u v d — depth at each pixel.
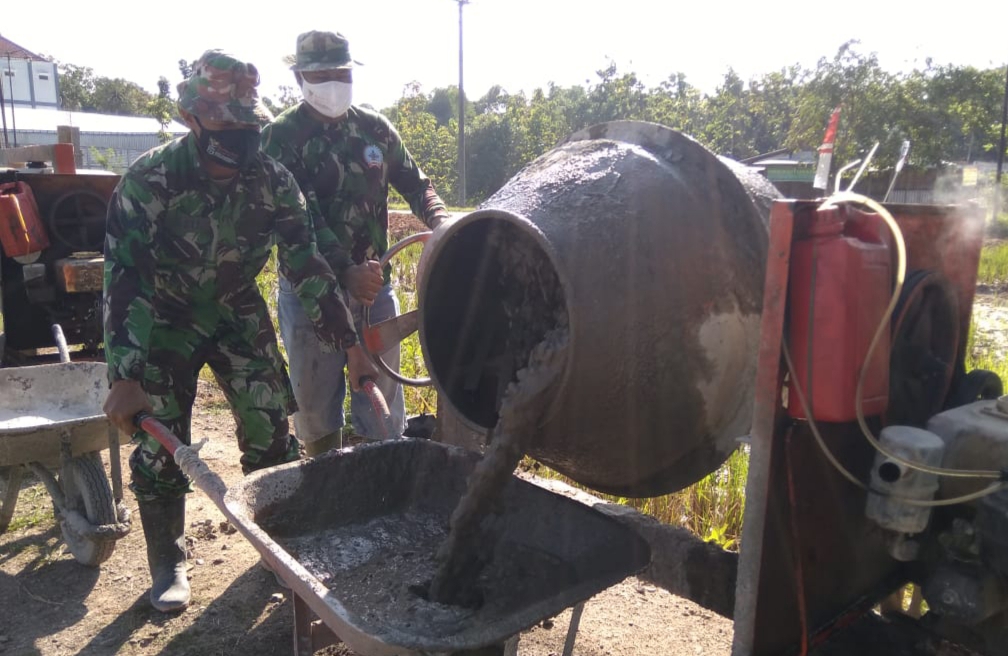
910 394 2.19
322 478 2.65
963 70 21.48
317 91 3.60
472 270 2.73
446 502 2.77
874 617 2.27
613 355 2.17
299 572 1.89
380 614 2.21
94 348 5.93
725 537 3.85
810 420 1.82
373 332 3.01
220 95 2.74
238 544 4.05
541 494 2.45
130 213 2.91
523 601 2.24
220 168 2.95
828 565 2.08
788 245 1.75
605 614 3.40
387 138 3.96
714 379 2.25
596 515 2.27
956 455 2.02
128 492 4.64
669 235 2.20
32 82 56.97
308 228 3.24
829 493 2.02
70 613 3.40
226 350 3.36
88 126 45.97
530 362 2.24
